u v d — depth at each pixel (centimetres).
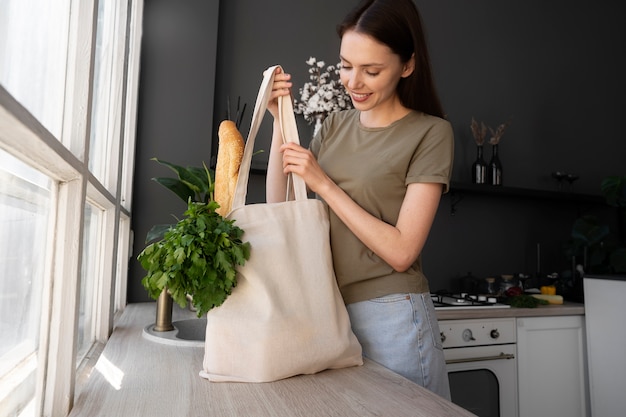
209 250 64
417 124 95
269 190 97
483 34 285
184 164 196
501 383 200
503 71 288
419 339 89
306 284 72
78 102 62
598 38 321
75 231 61
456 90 274
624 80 326
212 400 60
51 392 58
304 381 68
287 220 74
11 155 45
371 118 100
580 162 304
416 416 54
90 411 56
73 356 60
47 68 58
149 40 196
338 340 73
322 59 244
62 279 60
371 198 92
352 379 70
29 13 50
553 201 289
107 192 97
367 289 92
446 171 88
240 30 231
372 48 82
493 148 264
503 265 272
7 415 47
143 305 172
